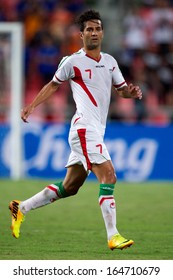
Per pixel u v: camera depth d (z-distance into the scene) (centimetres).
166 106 5825
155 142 4872
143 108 5653
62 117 5538
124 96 2539
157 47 6269
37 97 2442
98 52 2441
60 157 4828
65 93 5675
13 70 4738
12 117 4738
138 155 4853
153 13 6359
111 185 2362
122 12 6456
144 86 5975
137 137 4856
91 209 3594
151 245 2641
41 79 6100
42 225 3106
